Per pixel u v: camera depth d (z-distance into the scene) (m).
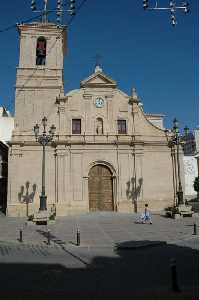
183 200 36.19
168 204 38.84
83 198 37.94
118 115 40.75
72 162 38.66
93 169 39.38
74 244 18.41
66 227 26.91
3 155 43.50
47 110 41.53
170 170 39.78
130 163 39.50
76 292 9.25
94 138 39.50
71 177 38.28
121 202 38.47
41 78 42.41
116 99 41.16
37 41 44.06
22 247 18.03
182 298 8.03
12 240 20.09
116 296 8.77
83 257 14.93
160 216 35.72
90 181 39.09
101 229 25.36
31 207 37.16
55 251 16.70
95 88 41.06
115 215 35.91
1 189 42.69
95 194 38.97
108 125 40.19
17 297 8.80
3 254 15.71
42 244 18.75
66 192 37.62
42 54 43.41
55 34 44.12
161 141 40.25
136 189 38.81
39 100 41.75
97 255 15.48
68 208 37.25
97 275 11.35
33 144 38.56
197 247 17.31
